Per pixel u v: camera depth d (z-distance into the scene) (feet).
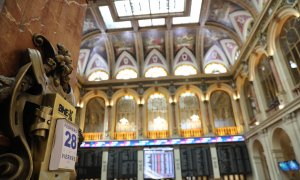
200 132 58.08
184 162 54.08
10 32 5.56
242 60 52.75
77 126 6.72
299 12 30.89
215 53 66.23
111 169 54.60
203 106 60.23
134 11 53.62
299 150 32.14
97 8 52.01
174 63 67.92
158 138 57.11
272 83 41.50
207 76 63.26
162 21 57.98
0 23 5.27
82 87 65.31
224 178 51.96
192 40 65.21
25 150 4.79
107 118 61.05
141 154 55.67
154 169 53.83
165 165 54.19
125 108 62.95
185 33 62.80
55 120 5.64
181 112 61.00
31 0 6.62
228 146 54.85
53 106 5.66
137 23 57.67
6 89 4.75
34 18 6.65
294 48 34.30
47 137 5.27
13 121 4.73
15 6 5.87
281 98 36.32
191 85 63.36
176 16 54.95
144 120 60.03
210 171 52.75
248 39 46.98
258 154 50.52
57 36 7.88
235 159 53.11
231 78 62.23
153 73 67.46
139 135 57.93
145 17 55.11
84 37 59.16
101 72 68.23
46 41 6.70
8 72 5.29
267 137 42.52
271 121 39.81
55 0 8.10
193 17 56.75
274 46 38.27
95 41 63.72
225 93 62.13
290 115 33.96
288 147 46.65
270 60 39.27
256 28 43.27
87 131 60.49
